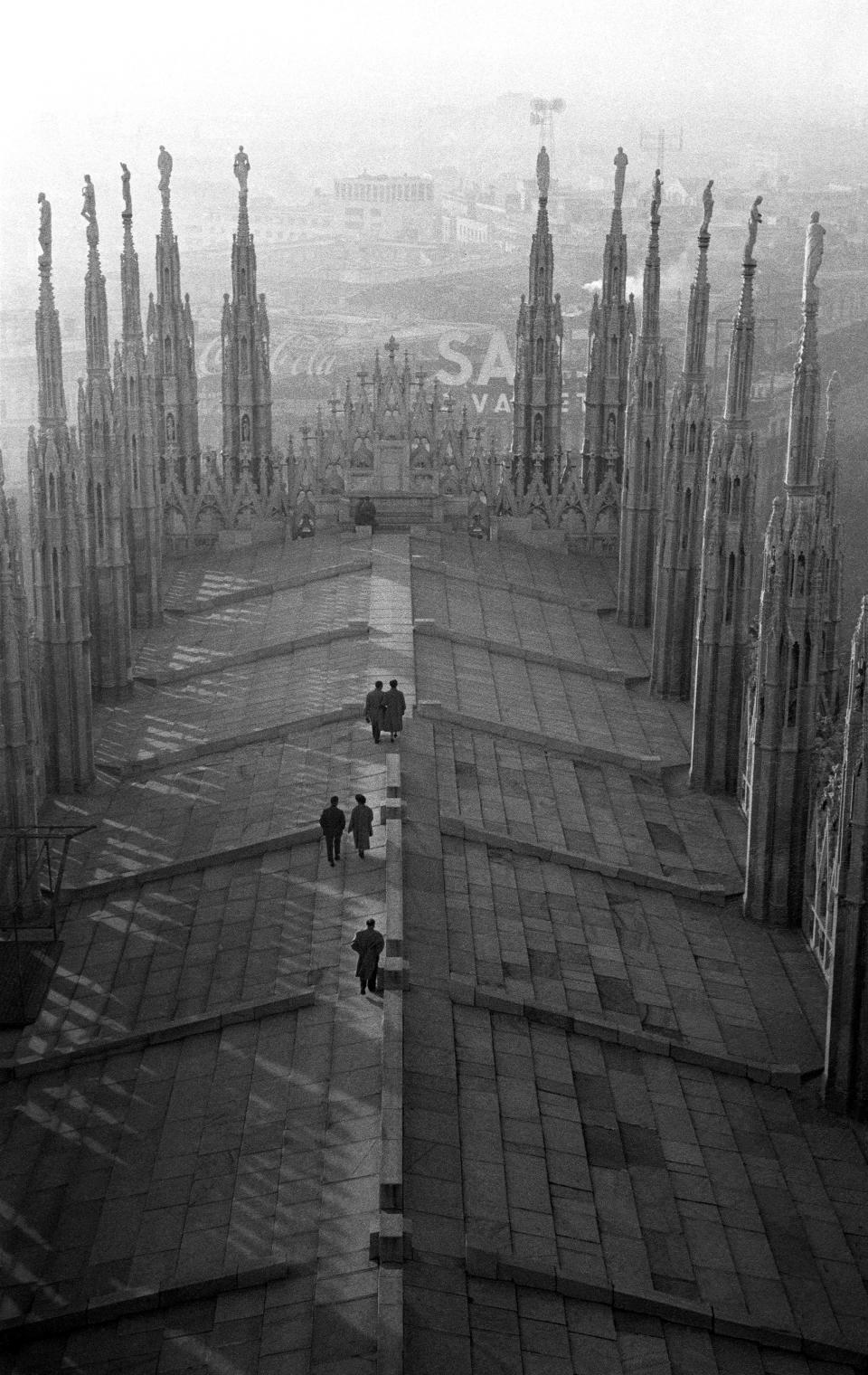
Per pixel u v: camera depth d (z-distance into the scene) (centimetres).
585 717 6888
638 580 8131
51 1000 4656
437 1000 4219
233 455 9119
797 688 5134
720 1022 4672
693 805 6219
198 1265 3381
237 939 4719
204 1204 3588
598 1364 3153
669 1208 3744
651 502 8056
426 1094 3822
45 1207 3762
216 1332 3159
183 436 8988
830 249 16225
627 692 7356
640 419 7981
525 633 7775
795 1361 3384
